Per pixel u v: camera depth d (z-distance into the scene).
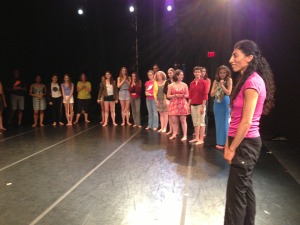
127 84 9.82
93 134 8.45
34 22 11.42
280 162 5.45
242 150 2.49
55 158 6.02
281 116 7.40
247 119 2.38
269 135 7.64
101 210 3.68
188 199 3.96
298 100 6.33
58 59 12.53
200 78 6.90
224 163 5.51
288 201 3.84
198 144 7.04
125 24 15.12
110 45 14.67
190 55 16.09
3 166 5.54
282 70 7.34
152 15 15.90
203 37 15.28
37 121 10.88
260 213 3.52
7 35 10.59
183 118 7.44
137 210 3.66
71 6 12.74
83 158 5.98
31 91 10.02
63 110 11.82
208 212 3.59
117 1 14.51
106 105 9.91
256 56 2.54
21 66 11.27
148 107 9.11
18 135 8.45
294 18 6.63
